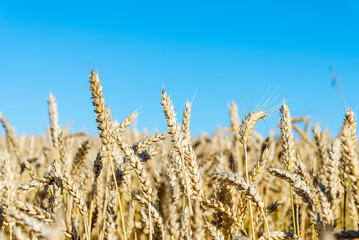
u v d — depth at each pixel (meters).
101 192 0.90
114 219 0.78
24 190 0.77
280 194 1.13
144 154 0.80
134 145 0.81
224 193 0.75
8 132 1.17
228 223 0.73
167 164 0.83
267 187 1.10
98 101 0.74
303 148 1.37
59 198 0.75
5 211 0.70
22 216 0.57
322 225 0.70
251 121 0.75
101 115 0.74
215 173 0.70
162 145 0.90
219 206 0.72
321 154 1.02
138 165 0.74
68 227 0.72
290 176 0.73
